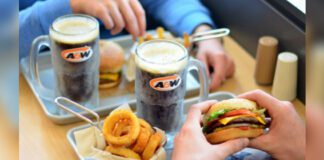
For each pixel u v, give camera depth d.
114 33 1.11
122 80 1.06
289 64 1.00
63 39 0.87
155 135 0.80
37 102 0.99
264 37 1.08
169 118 0.84
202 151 0.73
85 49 0.88
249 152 0.83
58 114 0.94
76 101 0.93
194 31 1.22
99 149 0.80
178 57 0.83
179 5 1.29
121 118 0.80
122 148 0.78
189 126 0.76
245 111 0.76
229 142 0.75
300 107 1.02
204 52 1.12
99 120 0.88
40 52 1.15
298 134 0.79
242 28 1.22
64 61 0.89
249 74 1.12
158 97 0.82
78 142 0.82
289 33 1.05
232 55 1.19
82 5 1.08
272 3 1.10
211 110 0.79
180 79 0.82
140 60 0.81
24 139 0.90
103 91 1.02
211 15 1.36
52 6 1.08
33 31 1.07
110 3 1.08
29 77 1.03
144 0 1.34
